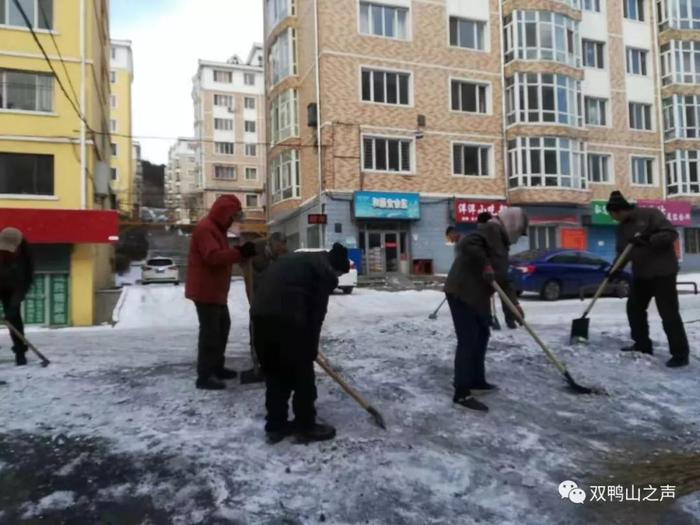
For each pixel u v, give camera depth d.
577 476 3.45
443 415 4.24
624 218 6.11
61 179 15.76
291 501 2.97
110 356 6.49
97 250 18.45
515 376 5.27
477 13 23.91
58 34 16.08
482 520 2.90
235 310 14.55
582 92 25.42
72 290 14.89
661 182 27.53
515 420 4.24
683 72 27.67
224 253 4.57
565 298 15.91
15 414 4.16
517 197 23.47
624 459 3.74
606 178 26.73
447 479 3.26
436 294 17.06
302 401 3.71
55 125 15.80
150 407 4.30
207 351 4.77
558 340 6.74
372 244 21.66
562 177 23.84
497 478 3.32
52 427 3.91
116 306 15.59
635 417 4.45
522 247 24.02
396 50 22.34
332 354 6.07
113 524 2.80
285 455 3.47
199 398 4.50
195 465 3.31
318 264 3.76
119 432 3.80
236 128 61.09
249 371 5.09
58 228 14.41
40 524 2.80
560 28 24.39
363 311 13.77
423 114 22.59
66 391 4.73
